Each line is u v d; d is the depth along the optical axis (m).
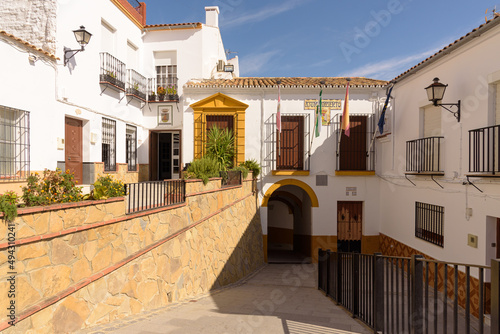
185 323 4.86
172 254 6.80
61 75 8.84
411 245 11.17
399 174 12.09
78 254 4.34
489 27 7.08
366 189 13.95
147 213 5.96
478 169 7.38
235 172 11.52
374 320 4.73
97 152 10.76
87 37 9.18
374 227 13.93
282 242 19.08
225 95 13.78
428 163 10.10
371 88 13.80
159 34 14.98
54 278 3.94
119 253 5.20
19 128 7.40
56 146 8.62
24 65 7.46
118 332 4.30
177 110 14.52
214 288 8.91
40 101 8.00
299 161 14.10
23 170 7.45
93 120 10.51
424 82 10.28
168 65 15.13
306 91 13.93
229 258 10.27
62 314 4.04
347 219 14.26
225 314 5.59
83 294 4.40
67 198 4.63
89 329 4.38
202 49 14.84
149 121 14.61
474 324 6.50
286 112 13.93
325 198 13.95
